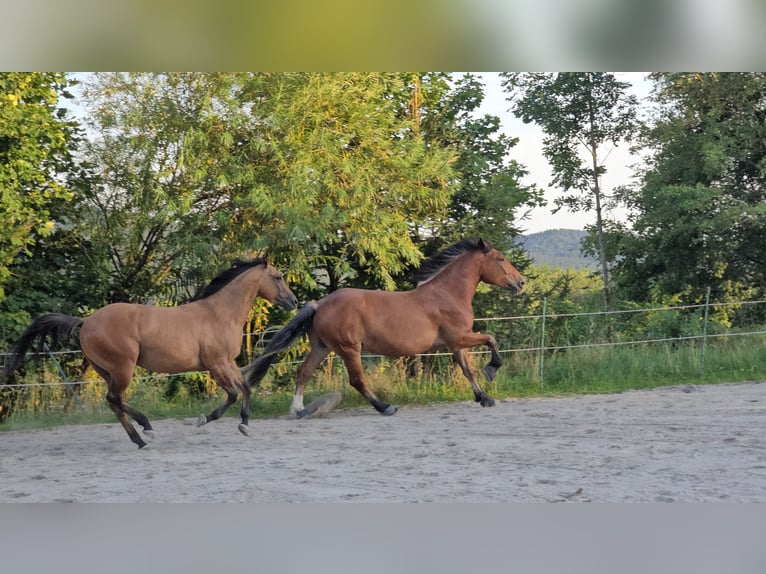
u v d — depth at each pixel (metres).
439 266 13.05
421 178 18.25
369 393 12.58
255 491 7.63
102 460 9.50
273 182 16.66
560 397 13.66
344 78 17.39
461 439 10.20
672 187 22.59
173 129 16.53
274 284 10.89
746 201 23.58
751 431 10.05
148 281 17.69
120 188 17.23
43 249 17.33
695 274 23.95
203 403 14.29
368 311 12.48
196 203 17.23
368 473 8.40
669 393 13.47
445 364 17.55
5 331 15.84
